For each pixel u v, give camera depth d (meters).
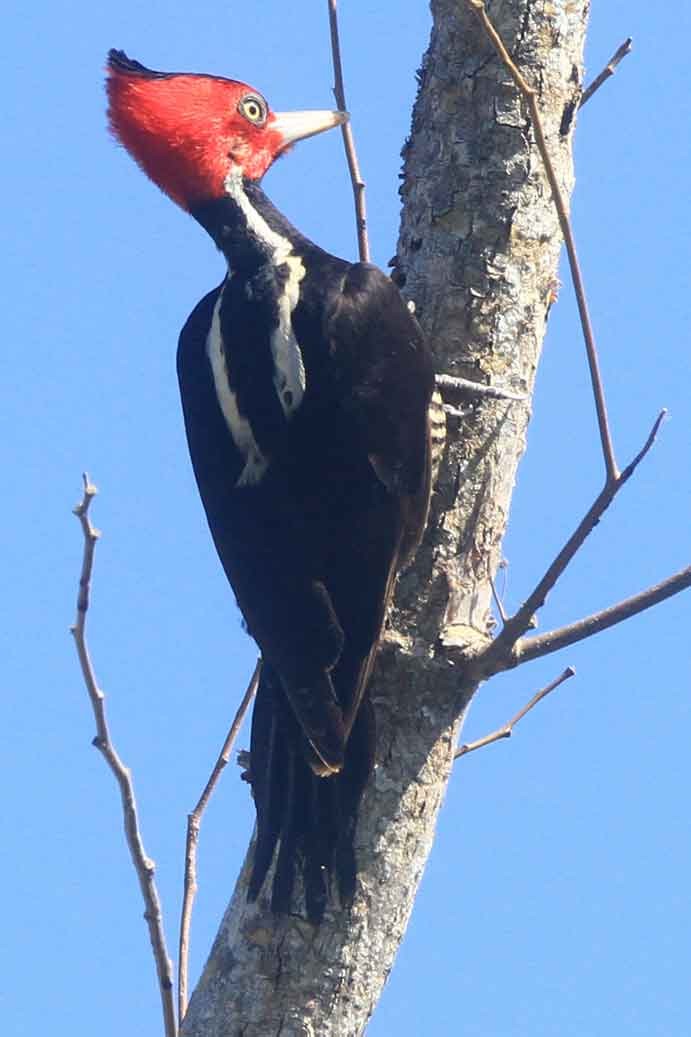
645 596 8.90
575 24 10.27
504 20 10.16
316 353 9.77
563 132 10.23
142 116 10.68
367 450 9.59
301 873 9.02
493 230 10.06
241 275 10.29
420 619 9.46
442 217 10.16
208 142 10.64
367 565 9.43
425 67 10.52
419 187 10.32
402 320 9.91
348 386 9.70
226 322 10.07
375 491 9.56
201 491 10.00
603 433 8.12
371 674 9.33
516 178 10.08
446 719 9.34
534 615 8.74
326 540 9.48
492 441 9.84
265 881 9.16
